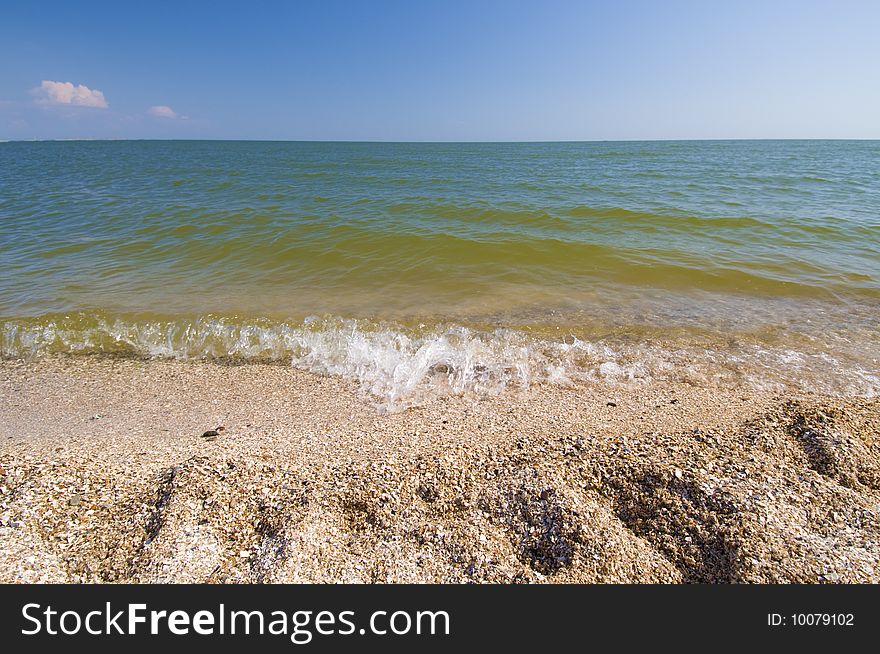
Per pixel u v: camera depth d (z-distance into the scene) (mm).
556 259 8766
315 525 2871
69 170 29016
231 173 27516
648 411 4121
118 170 29125
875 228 11062
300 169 31547
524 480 3186
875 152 55094
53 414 4242
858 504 2969
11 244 10133
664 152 59531
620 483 3174
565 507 2951
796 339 5652
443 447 3592
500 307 6680
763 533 2770
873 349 5383
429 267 8406
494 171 30656
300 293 7219
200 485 3127
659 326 6043
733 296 7031
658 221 11922
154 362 5289
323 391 4664
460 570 2654
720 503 2961
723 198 16125
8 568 2574
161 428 3977
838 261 8578
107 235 10844
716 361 5141
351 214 13016
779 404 4184
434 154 61156
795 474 3209
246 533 2834
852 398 4344
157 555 2678
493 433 3791
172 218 12438
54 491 3066
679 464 3291
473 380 4816
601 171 29750
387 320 6277
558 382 4754
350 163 39781
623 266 8336
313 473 3287
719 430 3738
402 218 12438
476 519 2938
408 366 5125
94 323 6102
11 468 3279
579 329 5984
